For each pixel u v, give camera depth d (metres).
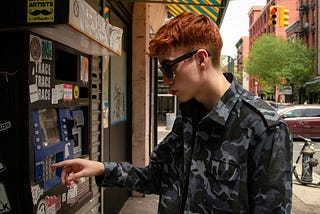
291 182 1.24
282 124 1.27
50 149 1.86
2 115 1.69
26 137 1.67
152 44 1.37
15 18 1.60
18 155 1.68
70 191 2.12
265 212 1.21
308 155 7.16
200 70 1.32
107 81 4.13
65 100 2.06
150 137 6.21
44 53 1.82
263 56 39.50
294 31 43.75
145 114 5.43
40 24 1.58
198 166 1.33
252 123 1.27
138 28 5.36
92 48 2.21
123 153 5.17
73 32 1.71
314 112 15.03
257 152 1.25
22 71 1.67
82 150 2.47
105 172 1.61
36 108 1.74
